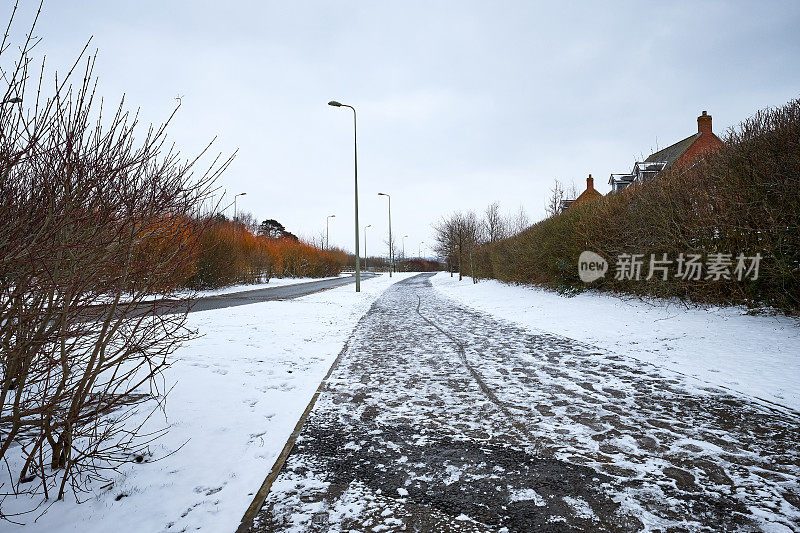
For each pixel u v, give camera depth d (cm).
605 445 385
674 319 990
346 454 370
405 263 8812
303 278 4994
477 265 3400
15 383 270
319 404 505
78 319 271
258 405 491
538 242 1958
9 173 227
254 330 987
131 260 289
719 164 1005
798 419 438
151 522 267
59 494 286
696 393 531
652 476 327
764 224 872
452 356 770
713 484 314
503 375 635
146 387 520
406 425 439
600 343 857
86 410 326
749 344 733
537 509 284
